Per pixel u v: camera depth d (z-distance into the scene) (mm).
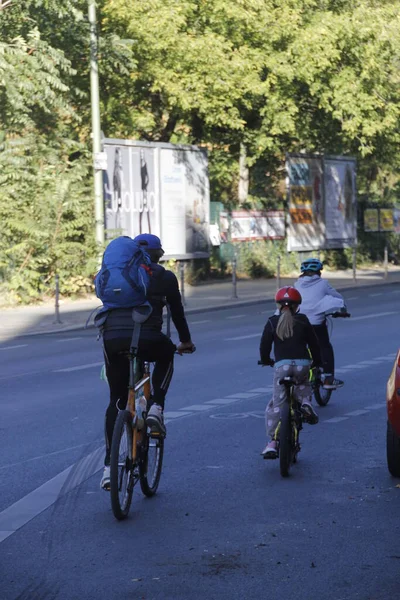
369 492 16625
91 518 15141
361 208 98938
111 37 60188
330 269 91875
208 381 29391
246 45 70062
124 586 12016
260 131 77062
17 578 12375
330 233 91375
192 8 67062
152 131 80438
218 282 75438
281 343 18703
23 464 19000
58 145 62250
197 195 73438
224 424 22844
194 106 68062
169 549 13508
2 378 31094
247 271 81062
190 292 66438
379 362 32969
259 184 93562
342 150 91250
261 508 15648
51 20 58406
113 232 62344
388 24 75062
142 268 15711
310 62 70750
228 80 67812
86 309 53812
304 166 87250
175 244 71312
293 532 14273
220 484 17297
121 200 65500
